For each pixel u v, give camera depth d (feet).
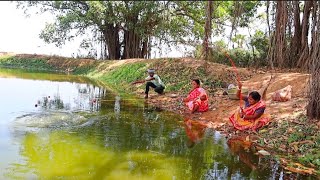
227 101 31.68
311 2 47.62
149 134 23.35
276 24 49.49
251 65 56.80
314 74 22.93
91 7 67.21
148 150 19.85
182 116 29.53
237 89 31.17
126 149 19.81
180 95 37.86
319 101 22.79
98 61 75.00
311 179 16.24
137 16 74.43
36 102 33.12
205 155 19.36
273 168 17.58
